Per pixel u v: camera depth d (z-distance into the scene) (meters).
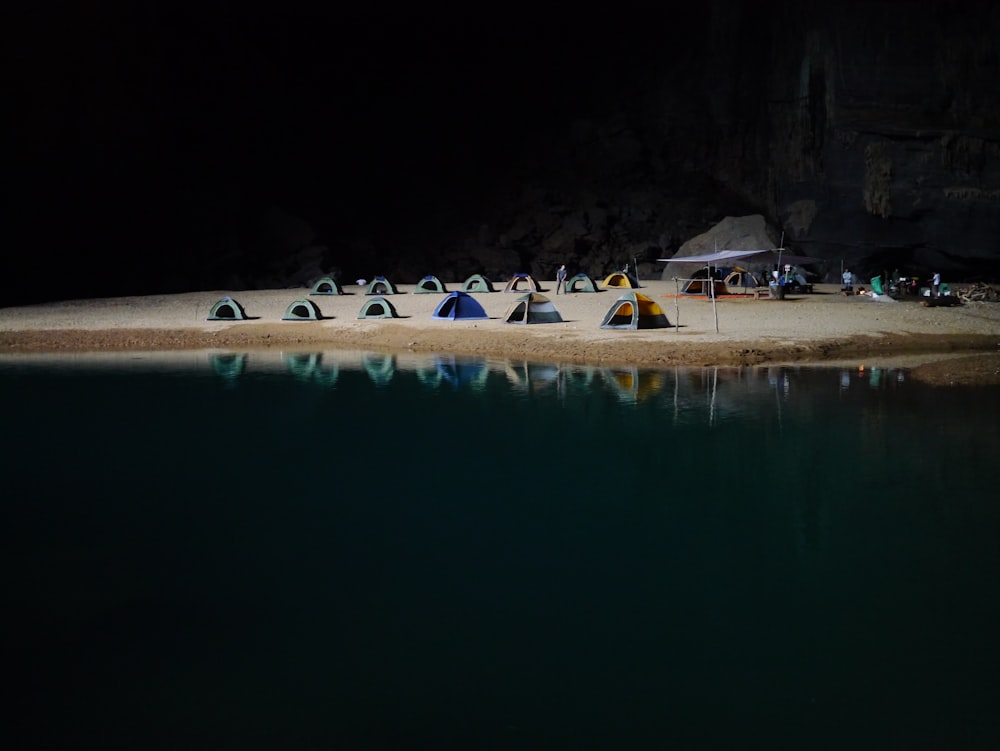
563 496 11.16
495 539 9.66
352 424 15.52
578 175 57.91
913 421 14.96
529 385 19.23
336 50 60.34
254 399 18.05
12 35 47.12
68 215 48.91
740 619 7.67
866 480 11.62
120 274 47.75
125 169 51.38
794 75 49.91
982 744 5.95
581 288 40.09
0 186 47.31
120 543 9.65
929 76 44.53
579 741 6.02
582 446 13.69
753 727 6.15
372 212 56.12
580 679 6.78
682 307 32.78
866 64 45.31
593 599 8.10
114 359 24.41
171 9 53.72
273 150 56.22
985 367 19.73
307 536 9.81
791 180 50.50
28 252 47.12
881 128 44.72
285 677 6.84
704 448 13.42
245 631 7.56
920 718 6.23
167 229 49.88
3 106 47.31
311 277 48.16
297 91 58.59
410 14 61.56
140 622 7.73
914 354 22.98
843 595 8.12
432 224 55.69
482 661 7.04
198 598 8.21
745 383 19.09
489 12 61.97
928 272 46.84
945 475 11.74
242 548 9.47
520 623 7.66
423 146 59.66
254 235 51.19
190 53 54.69
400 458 13.11
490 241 53.94
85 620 7.79
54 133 48.97
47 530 10.07
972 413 15.55
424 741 6.02
